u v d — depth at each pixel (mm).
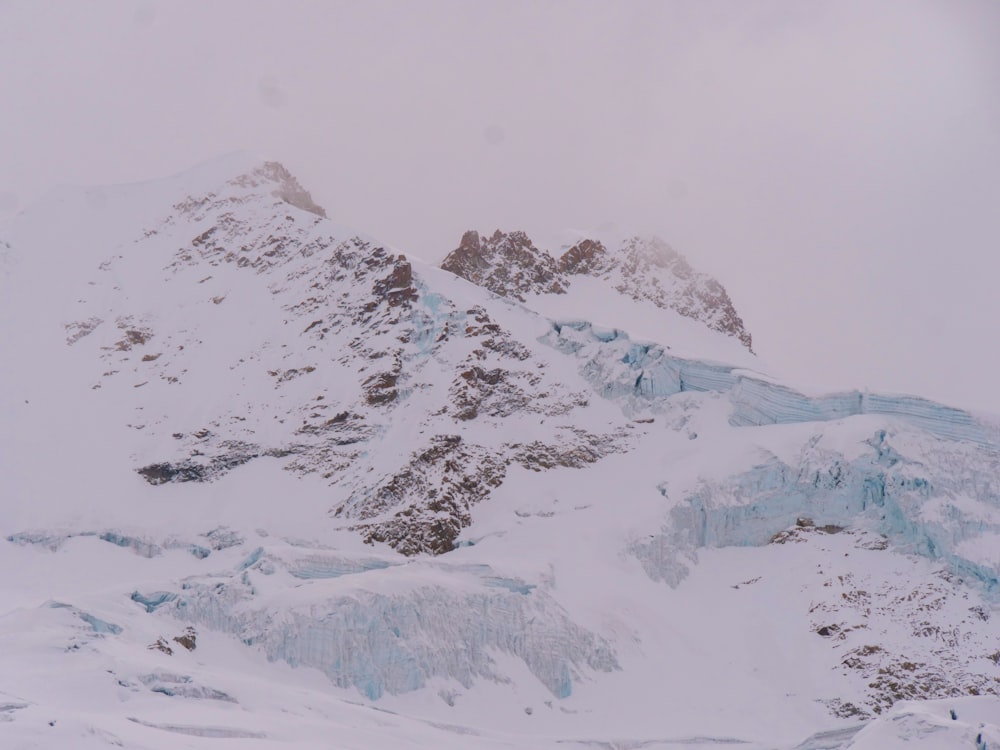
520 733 177250
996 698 137750
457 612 188375
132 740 131875
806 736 179500
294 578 192625
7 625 165375
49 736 128250
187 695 152625
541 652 189750
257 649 177750
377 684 177375
